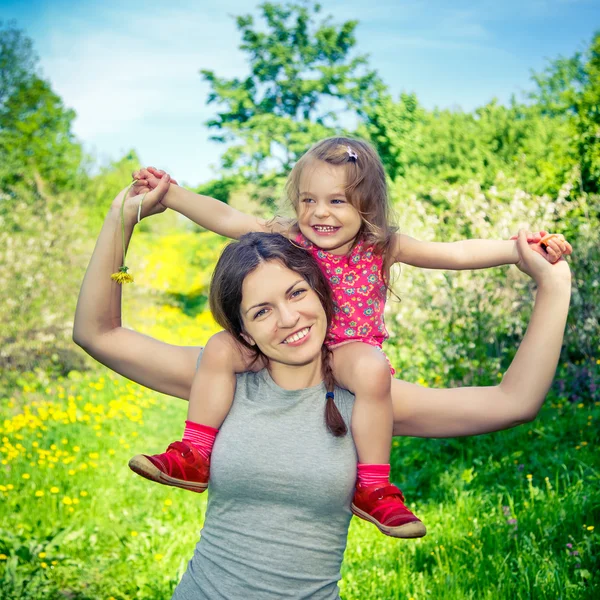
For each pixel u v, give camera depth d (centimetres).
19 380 1059
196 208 232
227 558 193
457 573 410
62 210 1369
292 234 249
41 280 1195
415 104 2297
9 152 2531
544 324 213
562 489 542
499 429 214
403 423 215
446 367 761
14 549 485
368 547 478
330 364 209
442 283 774
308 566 191
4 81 2762
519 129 2050
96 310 217
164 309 2067
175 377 219
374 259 242
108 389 1063
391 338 813
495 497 537
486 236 809
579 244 773
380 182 243
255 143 2541
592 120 1141
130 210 220
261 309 192
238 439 194
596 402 694
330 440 194
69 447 785
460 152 2072
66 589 460
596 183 1111
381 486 196
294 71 2666
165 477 194
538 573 384
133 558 505
